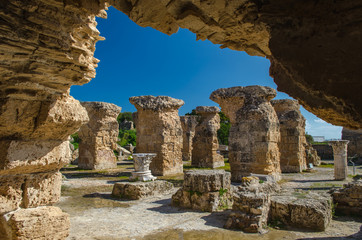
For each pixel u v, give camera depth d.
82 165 20.44
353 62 2.11
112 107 21.16
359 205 7.91
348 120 2.28
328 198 7.64
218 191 8.59
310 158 22.02
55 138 5.09
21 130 4.58
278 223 7.01
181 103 18.73
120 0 3.72
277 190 9.06
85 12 3.84
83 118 5.22
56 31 3.72
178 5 3.26
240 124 13.94
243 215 6.72
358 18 2.11
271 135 13.55
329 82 2.18
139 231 6.58
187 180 8.83
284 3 2.50
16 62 3.79
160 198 10.12
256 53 4.36
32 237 4.65
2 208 4.55
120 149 31.27
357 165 24.84
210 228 6.76
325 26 2.24
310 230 6.60
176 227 6.84
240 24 3.34
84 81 4.60
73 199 10.04
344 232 6.46
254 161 13.38
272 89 13.84
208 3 2.98
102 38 4.59
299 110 19.98
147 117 17.80
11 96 4.35
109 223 7.18
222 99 14.61
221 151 31.25
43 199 5.05
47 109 4.59
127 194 10.17
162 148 17.09
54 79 4.34
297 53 2.36
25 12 3.39
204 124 22.50
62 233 5.05
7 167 4.43
